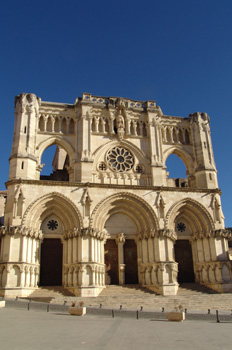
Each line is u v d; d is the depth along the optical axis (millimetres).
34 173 45406
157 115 53719
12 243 39344
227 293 41625
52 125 49719
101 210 44250
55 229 44375
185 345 14945
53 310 29844
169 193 47094
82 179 46312
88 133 49438
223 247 45875
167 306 35562
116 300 36625
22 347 13938
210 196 48469
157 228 44719
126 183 49375
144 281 43688
